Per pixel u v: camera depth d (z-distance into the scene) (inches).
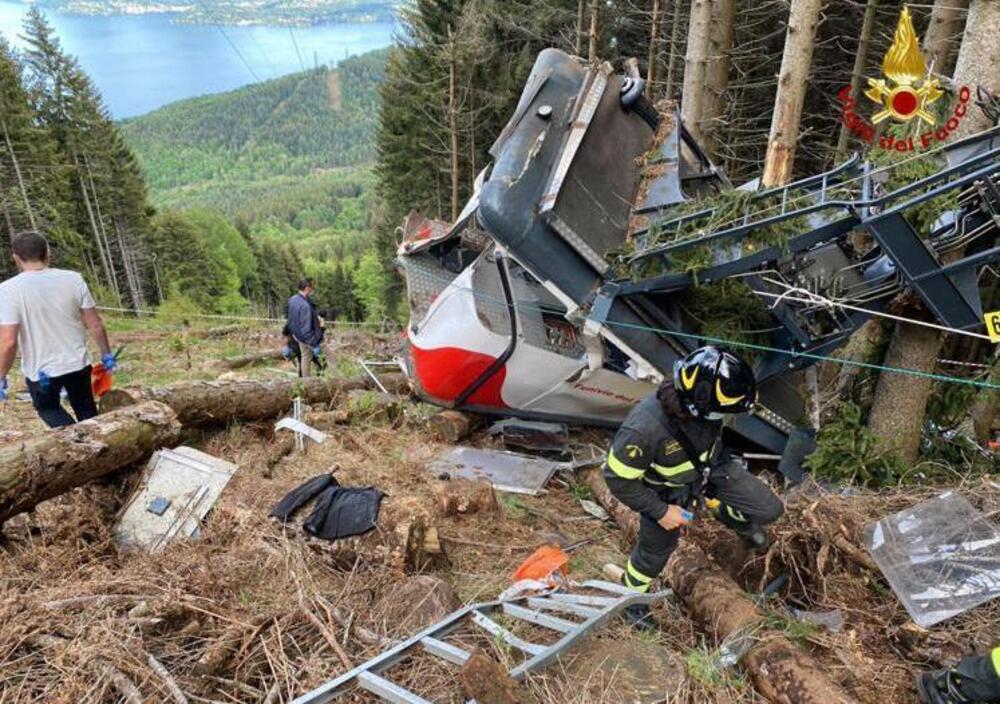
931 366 164.1
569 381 202.4
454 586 135.5
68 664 95.9
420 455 203.3
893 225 132.6
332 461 187.2
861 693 99.3
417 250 241.9
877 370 182.9
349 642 109.9
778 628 111.9
